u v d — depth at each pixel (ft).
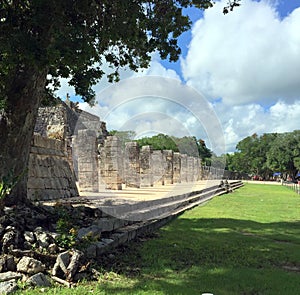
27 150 26.73
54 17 21.12
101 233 25.27
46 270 17.90
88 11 23.16
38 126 85.40
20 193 26.07
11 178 22.06
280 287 17.72
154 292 16.55
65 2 21.62
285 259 23.68
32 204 26.45
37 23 20.79
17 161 25.64
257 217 45.19
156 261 22.40
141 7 25.84
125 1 23.50
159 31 27.66
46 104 36.52
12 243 18.67
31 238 19.66
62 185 48.49
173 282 18.25
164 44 28.32
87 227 24.22
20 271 17.26
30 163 41.16
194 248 26.27
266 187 133.69
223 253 24.95
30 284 16.31
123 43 30.27
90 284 17.46
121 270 20.12
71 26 21.57
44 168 44.70
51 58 19.63
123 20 24.38
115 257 22.70
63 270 17.89
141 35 27.35
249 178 239.71
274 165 202.80
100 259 21.52
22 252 18.21
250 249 26.37
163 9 27.94
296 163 191.31
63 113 85.66
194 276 19.43
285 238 31.04
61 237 19.94
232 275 19.60
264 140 236.22
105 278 18.49
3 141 24.99
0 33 21.24
